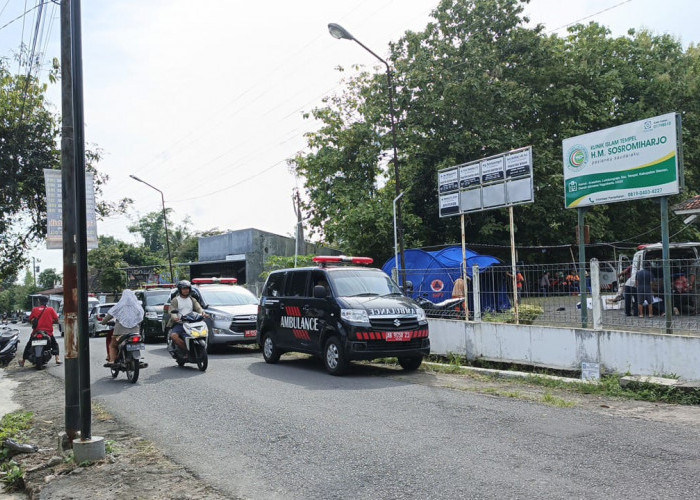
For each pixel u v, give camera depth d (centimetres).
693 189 3158
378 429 631
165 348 1702
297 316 1166
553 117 2914
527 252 3002
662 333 817
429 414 697
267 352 1271
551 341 959
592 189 1095
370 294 1102
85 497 472
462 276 1283
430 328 1210
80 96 588
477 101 2681
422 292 1357
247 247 3616
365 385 924
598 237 2869
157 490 482
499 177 1205
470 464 498
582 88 2764
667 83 3002
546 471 472
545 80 2831
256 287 2372
